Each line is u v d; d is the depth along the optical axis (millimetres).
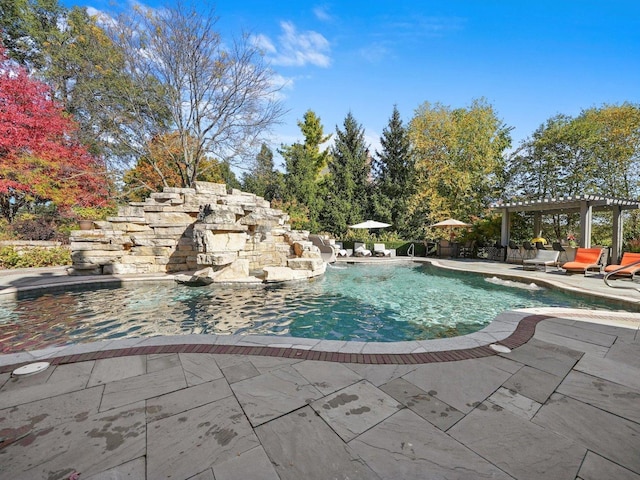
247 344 3939
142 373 3150
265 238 12062
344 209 24625
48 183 14148
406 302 7777
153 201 11133
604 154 16859
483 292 8922
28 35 17703
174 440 2104
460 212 22250
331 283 10281
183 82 17359
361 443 2090
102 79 16844
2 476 1771
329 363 3402
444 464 1896
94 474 1793
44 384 2912
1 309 6773
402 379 3043
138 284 9359
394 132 25609
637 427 2283
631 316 5301
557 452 2010
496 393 2777
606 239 17844
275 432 2205
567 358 3566
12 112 12727
